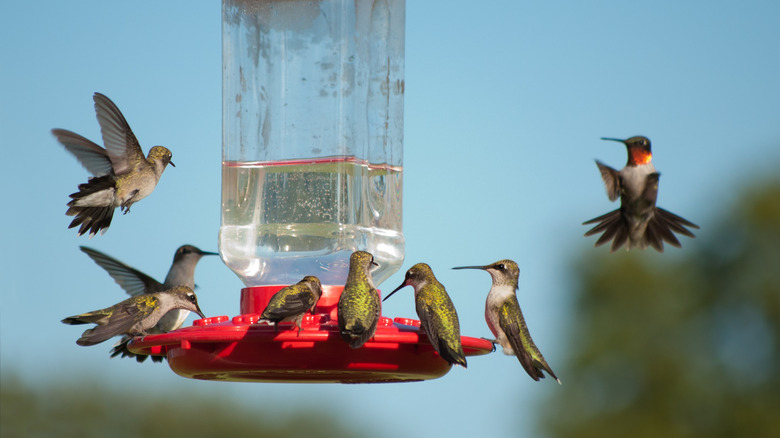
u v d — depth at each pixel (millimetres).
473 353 9422
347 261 9547
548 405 26328
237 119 9961
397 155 10336
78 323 10273
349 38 9789
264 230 9680
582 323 27047
